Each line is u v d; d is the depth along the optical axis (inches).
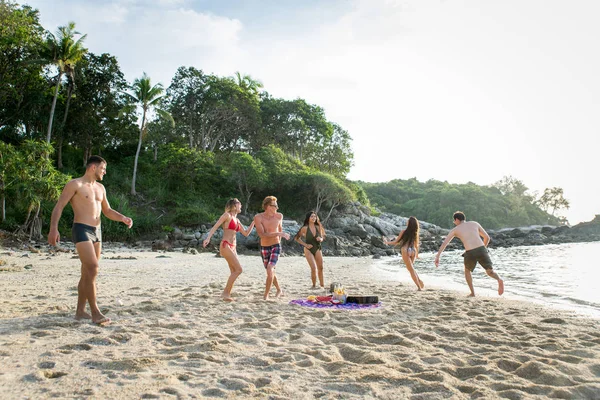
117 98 1732.3
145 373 122.7
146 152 1987.0
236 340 168.1
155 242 1065.5
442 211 3034.0
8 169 1046.4
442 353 153.9
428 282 448.1
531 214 3631.9
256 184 1635.1
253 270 551.8
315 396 109.7
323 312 230.5
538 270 611.8
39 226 1085.8
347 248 1230.9
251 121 2049.7
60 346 148.9
